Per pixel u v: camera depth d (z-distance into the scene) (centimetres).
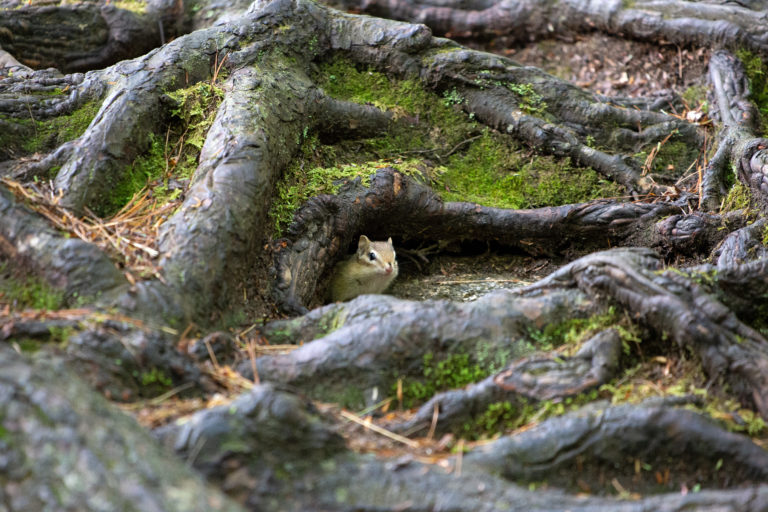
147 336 461
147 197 632
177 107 700
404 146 857
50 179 616
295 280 661
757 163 747
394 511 395
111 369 441
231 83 718
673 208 775
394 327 510
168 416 425
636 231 777
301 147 761
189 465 384
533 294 558
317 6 861
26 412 349
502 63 888
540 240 814
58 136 689
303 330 553
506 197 844
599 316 537
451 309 525
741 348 494
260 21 790
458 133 879
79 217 588
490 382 482
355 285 815
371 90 869
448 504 398
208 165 614
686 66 1029
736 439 447
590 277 541
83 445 341
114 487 332
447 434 466
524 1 1122
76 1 964
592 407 469
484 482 416
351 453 427
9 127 675
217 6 1030
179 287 516
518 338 523
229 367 491
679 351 518
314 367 498
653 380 513
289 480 398
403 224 805
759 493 409
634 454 450
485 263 857
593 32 1112
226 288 556
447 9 1139
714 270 548
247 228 583
